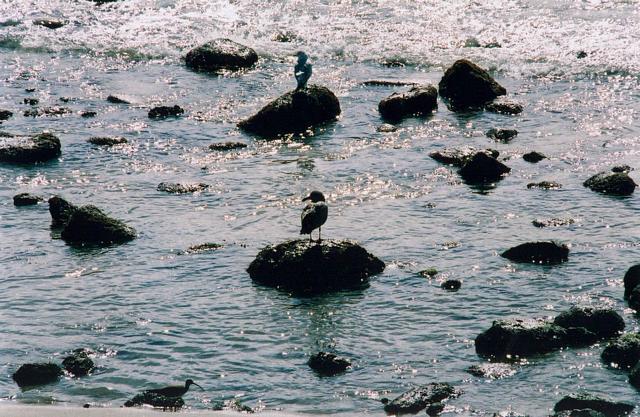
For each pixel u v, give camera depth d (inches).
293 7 1701.5
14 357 668.1
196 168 1047.6
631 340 639.8
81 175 1037.8
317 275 760.3
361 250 781.3
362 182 989.8
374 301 735.7
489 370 629.6
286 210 920.3
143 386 627.5
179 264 810.8
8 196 982.4
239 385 625.3
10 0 1825.8
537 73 1336.1
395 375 631.8
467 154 1043.9
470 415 579.8
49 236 881.5
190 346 677.3
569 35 1472.7
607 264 785.6
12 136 1125.7
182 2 1774.1
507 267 785.6
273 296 748.6
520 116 1189.1
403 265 794.2
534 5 1633.9
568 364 636.1
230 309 729.6
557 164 1027.3
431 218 894.4
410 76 1355.8
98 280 786.8
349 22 1603.1
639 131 1117.1
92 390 623.8
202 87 1338.6
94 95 1315.2
